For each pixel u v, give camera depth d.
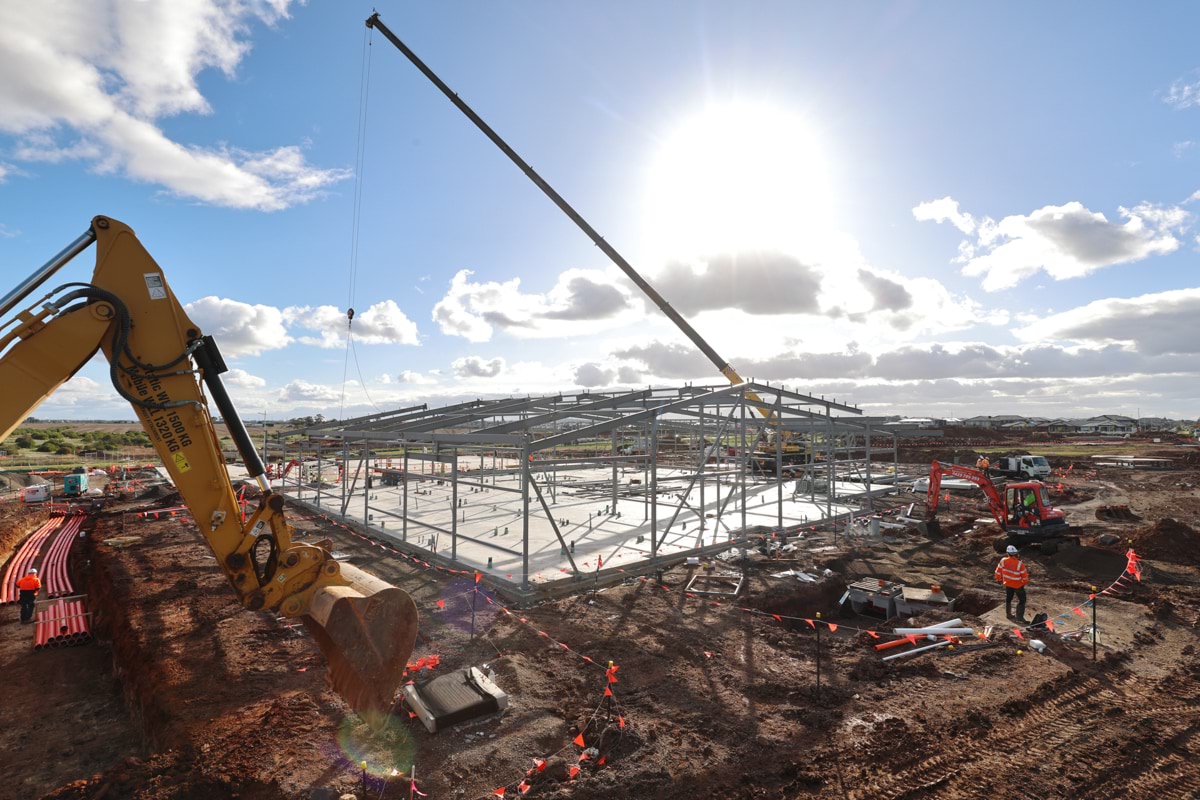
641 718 7.98
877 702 8.52
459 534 18.52
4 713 9.91
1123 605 12.72
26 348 6.14
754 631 11.30
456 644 10.51
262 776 6.57
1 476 40.94
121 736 9.16
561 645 10.42
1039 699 8.61
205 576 15.22
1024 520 18.34
